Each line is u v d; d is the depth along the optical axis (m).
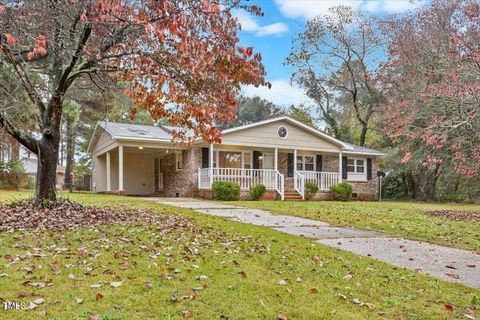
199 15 4.94
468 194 21.88
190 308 3.15
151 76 6.66
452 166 19.89
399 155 22.28
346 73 28.19
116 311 3.02
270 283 3.95
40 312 2.95
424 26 16.17
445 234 8.18
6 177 21.17
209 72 5.88
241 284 3.84
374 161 23.69
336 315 3.19
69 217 7.92
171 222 8.04
